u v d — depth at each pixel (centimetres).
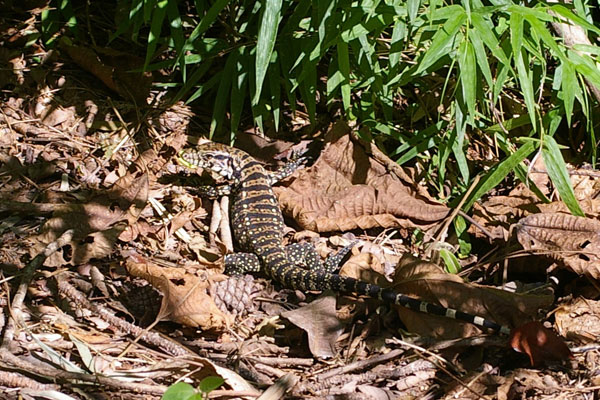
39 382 781
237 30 1188
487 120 1153
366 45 1009
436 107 1193
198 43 1124
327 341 878
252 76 1123
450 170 1149
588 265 952
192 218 1093
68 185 1080
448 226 1073
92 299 923
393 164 1094
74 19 1248
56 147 1134
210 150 1123
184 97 1237
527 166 1138
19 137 1139
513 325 895
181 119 1210
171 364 806
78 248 959
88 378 770
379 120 1173
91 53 1212
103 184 1098
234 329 918
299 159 1172
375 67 1070
